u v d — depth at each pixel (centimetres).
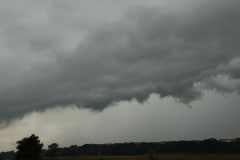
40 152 18338
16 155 17900
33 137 18225
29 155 17762
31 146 17938
